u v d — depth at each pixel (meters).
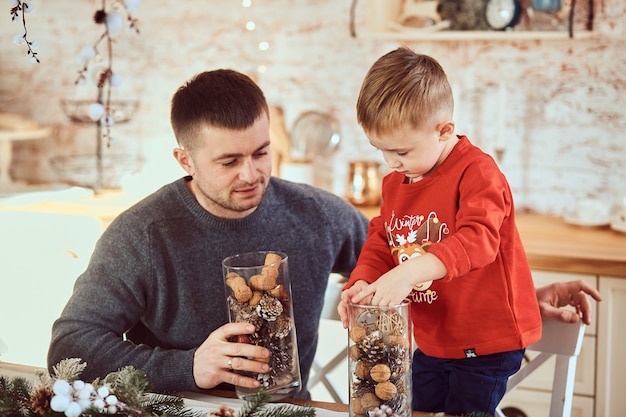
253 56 3.15
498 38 2.75
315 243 1.69
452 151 1.44
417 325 1.54
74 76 3.34
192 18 3.19
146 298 1.59
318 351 2.65
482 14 2.77
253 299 1.27
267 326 1.28
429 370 1.56
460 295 1.46
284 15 3.08
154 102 3.28
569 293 1.59
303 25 3.07
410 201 1.48
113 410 1.07
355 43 3.02
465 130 2.92
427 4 2.82
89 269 1.56
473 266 1.26
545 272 2.35
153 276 1.57
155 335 1.64
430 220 1.45
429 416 1.15
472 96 2.90
